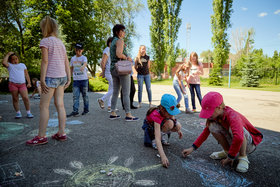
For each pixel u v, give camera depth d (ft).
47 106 8.10
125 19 85.76
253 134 6.28
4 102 21.02
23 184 5.17
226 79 71.87
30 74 37.14
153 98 25.48
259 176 5.79
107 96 15.56
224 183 5.39
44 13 57.31
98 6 76.48
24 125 11.07
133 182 5.37
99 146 7.97
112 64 11.95
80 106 18.25
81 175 5.70
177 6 92.38
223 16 69.77
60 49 8.13
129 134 9.61
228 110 6.09
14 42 55.36
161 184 5.30
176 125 7.80
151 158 6.93
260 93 33.88
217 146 8.14
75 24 60.80
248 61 55.42
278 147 8.19
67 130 10.21
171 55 97.50
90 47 66.39
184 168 6.24
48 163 6.40
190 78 15.20
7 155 6.97
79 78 13.71
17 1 46.14
